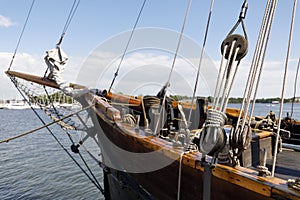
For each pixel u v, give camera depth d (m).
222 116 2.70
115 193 6.53
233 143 2.68
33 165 18.39
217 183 2.84
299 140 6.54
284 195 2.20
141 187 4.88
